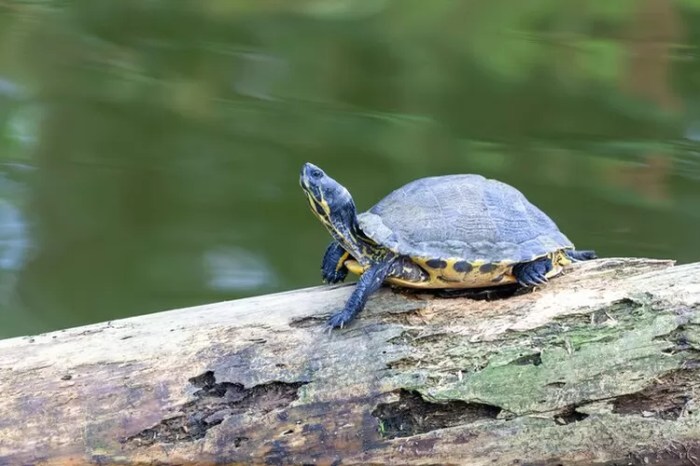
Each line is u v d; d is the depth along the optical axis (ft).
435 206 21.45
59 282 37.93
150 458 17.84
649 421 19.19
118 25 75.25
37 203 45.50
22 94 59.93
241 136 53.83
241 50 70.38
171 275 38.99
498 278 20.85
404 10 79.20
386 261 20.52
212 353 18.78
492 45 70.03
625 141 53.06
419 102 59.93
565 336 19.45
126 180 48.16
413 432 18.81
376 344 19.22
